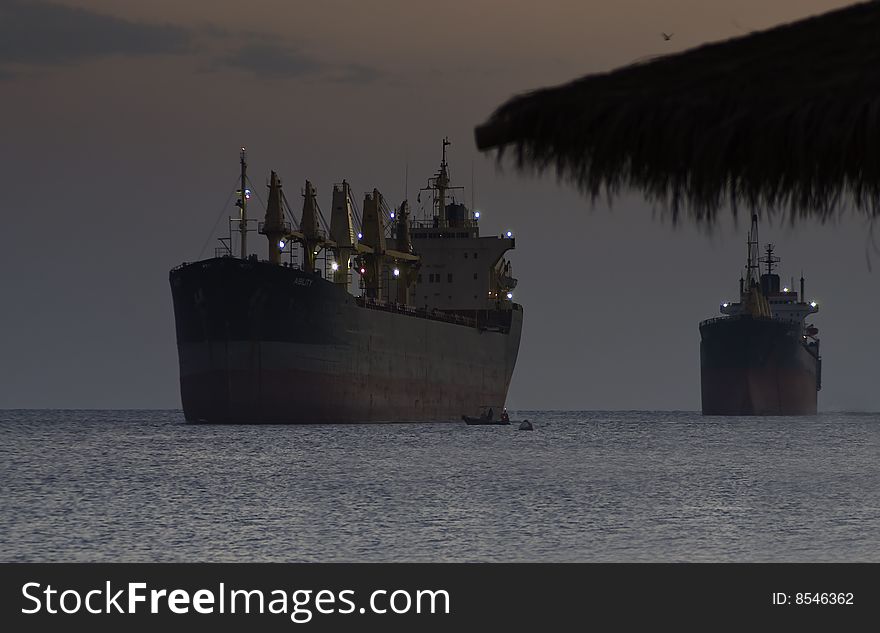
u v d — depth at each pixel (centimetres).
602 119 3306
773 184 3238
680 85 3362
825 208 3266
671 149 3241
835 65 3312
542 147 3350
